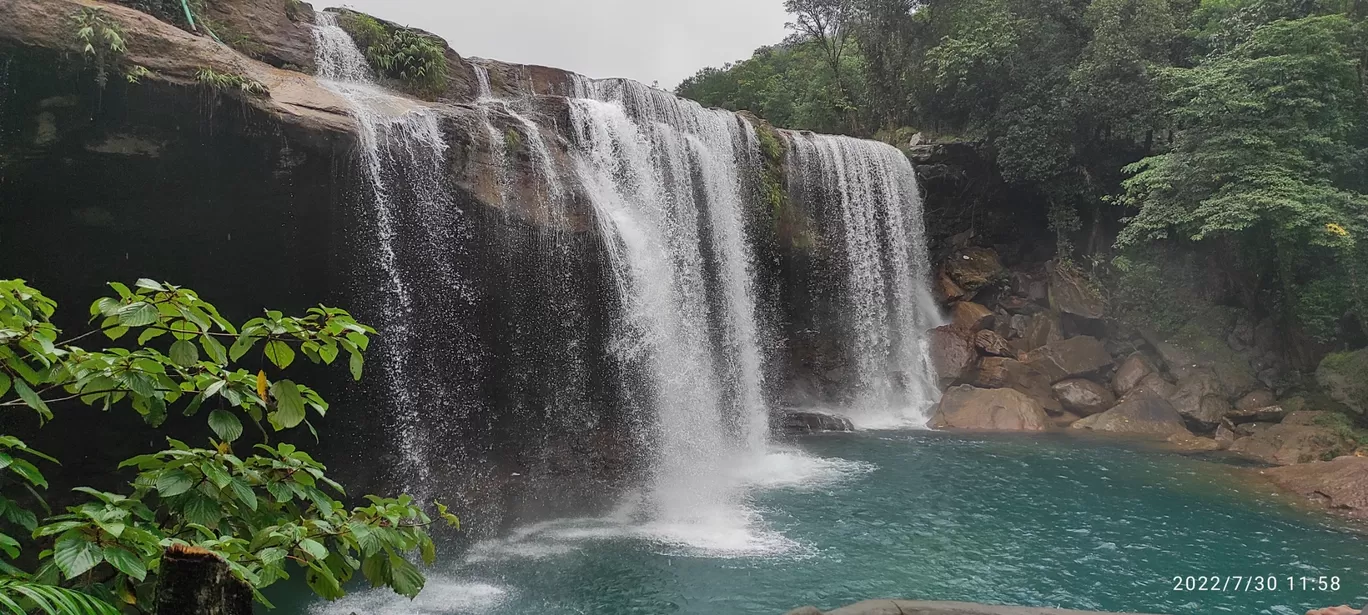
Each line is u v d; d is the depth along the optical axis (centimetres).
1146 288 2434
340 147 1173
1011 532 1320
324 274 1270
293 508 378
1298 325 2144
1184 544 1254
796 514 1427
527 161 1514
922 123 3225
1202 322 2336
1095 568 1151
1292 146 1941
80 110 977
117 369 329
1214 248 2317
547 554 1231
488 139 1452
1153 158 2189
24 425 1082
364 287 1290
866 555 1211
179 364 346
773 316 2312
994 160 2916
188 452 330
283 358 366
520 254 1469
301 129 1129
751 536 1309
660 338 1758
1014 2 2877
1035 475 1697
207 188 1104
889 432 2200
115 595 315
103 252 1091
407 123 1308
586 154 1712
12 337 322
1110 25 2502
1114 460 1831
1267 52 2033
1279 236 1933
